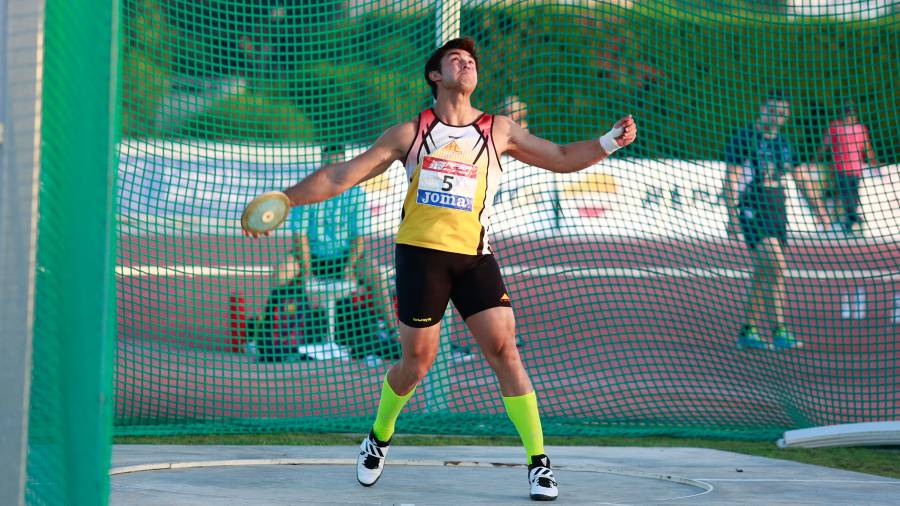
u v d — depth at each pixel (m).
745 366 28.88
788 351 32.53
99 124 10.08
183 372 27.92
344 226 30.19
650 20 34.03
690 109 34.28
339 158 29.44
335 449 21.92
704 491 17.12
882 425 23.42
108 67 10.06
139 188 29.92
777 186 32.72
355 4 28.58
